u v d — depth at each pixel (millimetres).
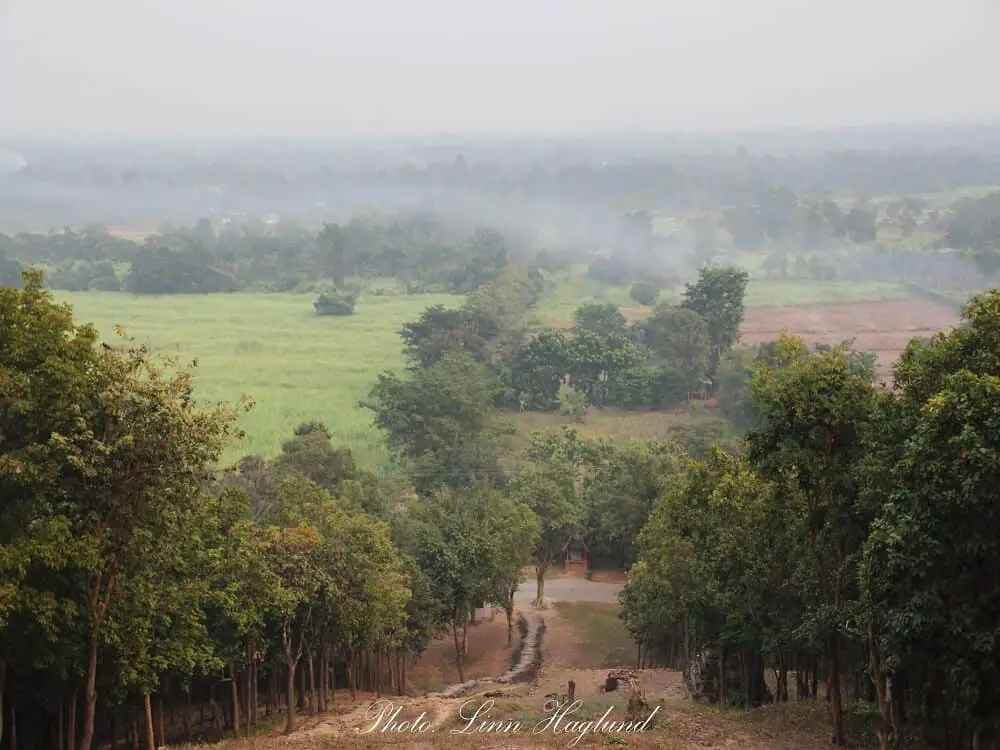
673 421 119062
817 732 31859
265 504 63219
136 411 26438
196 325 174875
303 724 39594
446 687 55656
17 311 26828
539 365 126250
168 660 31641
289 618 38188
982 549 22547
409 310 194250
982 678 23250
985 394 22234
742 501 34625
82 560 25672
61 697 31766
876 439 27375
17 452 25312
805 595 33438
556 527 72188
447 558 56406
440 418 94688
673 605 45156
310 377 135375
